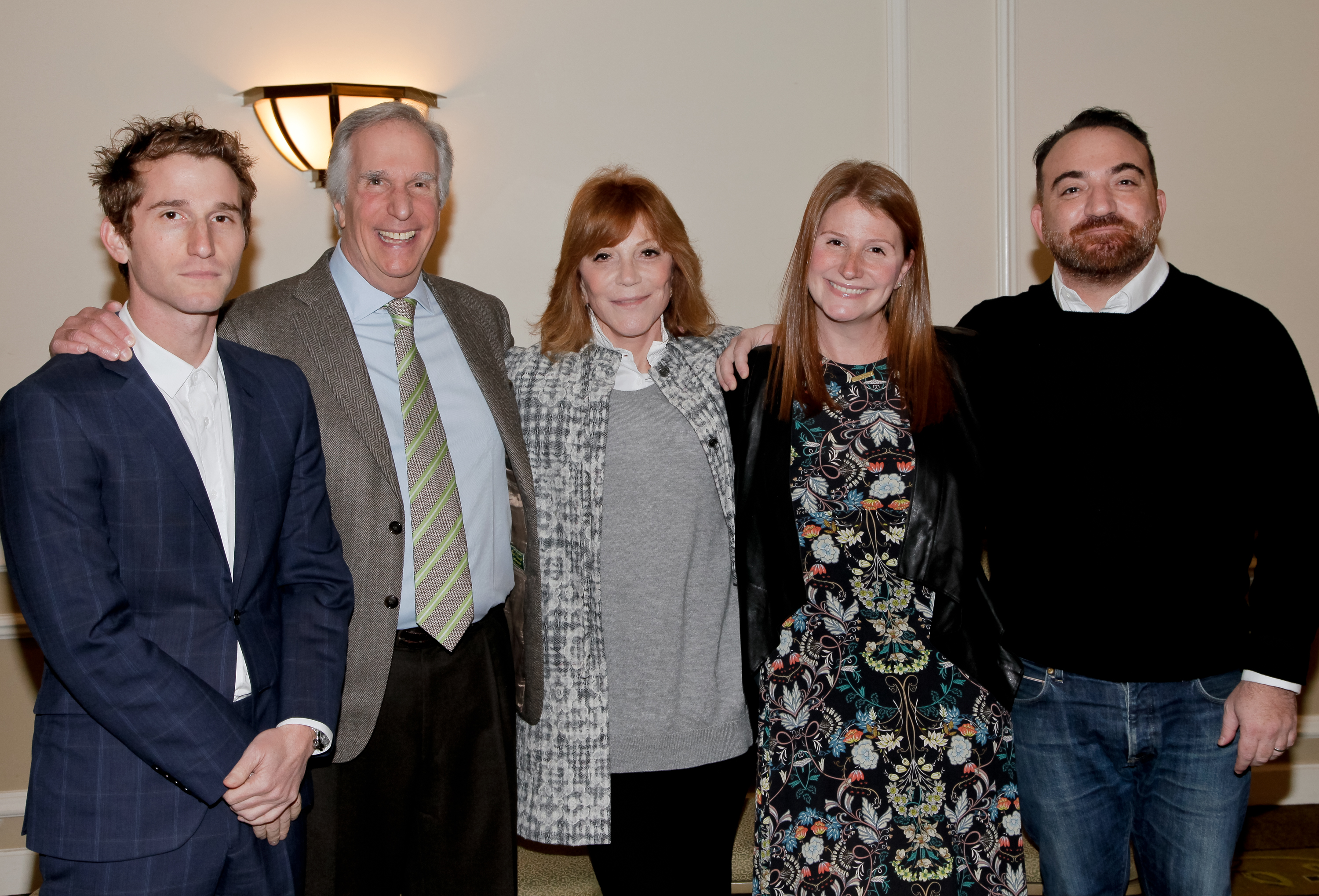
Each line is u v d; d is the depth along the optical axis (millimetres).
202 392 1460
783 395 1731
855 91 2941
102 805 1330
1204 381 1658
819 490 1705
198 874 1387
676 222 1830
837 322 1724
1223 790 1670
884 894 1640
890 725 1658
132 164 1366
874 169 1712
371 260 1783
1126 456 1665
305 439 1591
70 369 1355
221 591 1426
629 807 1758
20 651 2713
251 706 1479
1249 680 1647
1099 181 1727
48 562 1285
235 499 1473
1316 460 1651
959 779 1668
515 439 1837
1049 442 1717
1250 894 2561
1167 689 1681
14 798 2727
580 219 1795
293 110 2643
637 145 2887
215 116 2727
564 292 1869
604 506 1754
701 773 1748
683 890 1769
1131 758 1707
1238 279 3059
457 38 2805
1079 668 1691
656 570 1733
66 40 2645
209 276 1379
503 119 2840
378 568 1700
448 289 1986
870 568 1688
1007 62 2928
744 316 2965
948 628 1674
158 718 1322
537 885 2344
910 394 1714
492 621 1858
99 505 1337
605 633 1741
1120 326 1706
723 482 1780
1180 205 3027
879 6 2928
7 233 2656
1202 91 2996
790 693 1690
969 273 3004
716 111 2906
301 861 1558
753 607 1720
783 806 1676
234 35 2719
